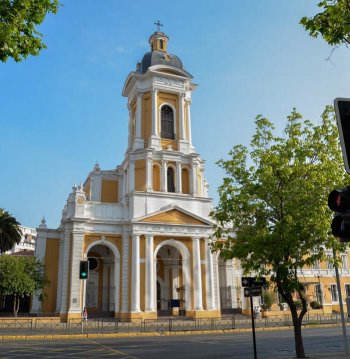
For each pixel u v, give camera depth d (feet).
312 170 55.62
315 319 140.67
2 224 180.45
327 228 52.29
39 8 36.24
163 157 151.94
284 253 55.21
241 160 62.49
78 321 123.95
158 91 162.40
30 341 81.97
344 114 21.04
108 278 154.10
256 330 111.86
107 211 140.77
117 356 58.70
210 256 144.66
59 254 143.02
